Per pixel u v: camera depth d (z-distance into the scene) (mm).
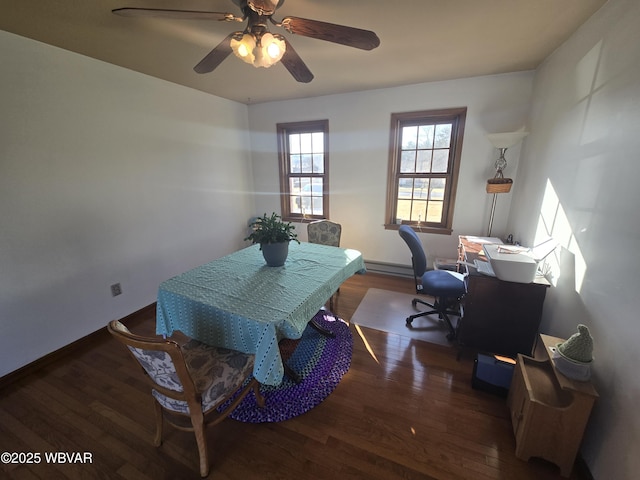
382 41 1957
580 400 1191
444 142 3168
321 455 1390
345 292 3197
